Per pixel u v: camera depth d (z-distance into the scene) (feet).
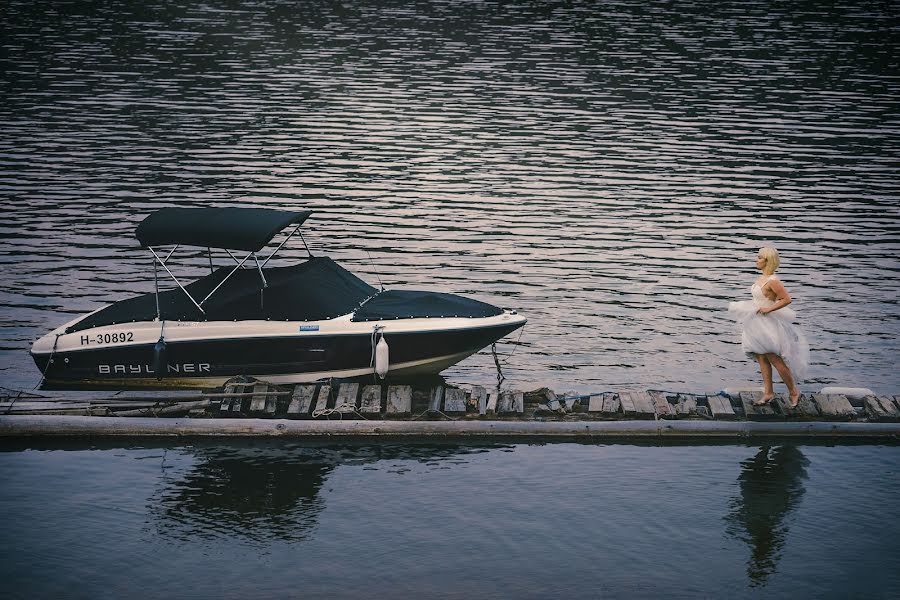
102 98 124.16
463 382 56.85
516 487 45.03
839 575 38.50
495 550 40.01
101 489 44.70
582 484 45.32
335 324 53.52
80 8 181.88
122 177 95.35
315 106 122.93
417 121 117.60
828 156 107.24
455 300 56.59
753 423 49.96
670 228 85.46
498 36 165.27
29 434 49.52
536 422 50.03
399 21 175.83
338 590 37.42
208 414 51.06
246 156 103.09
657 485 45.24
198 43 155.74
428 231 83.71
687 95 131.54
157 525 41.70
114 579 38.01
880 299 69.87
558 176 99.71
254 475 46.06
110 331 53.83
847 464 47.21
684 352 61.36
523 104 126.00
